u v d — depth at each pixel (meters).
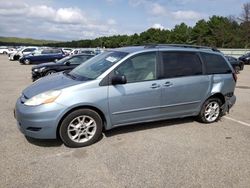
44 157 4.26
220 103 6.18
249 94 10.27
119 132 5.36
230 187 3.50
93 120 4.75
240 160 4.24
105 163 4.08
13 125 5.75
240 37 62.66
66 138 4.57
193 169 3.93
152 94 5.14
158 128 5.63
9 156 4.28
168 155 4.37
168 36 82.81
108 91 4.75
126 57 5.00
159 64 5.28
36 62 25.81
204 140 5.04
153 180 3.63
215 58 6.06
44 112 4.36
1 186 3.45
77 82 4.71
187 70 5.59
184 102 5.59
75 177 3.68
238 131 5.59
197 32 76.12
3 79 14.02
